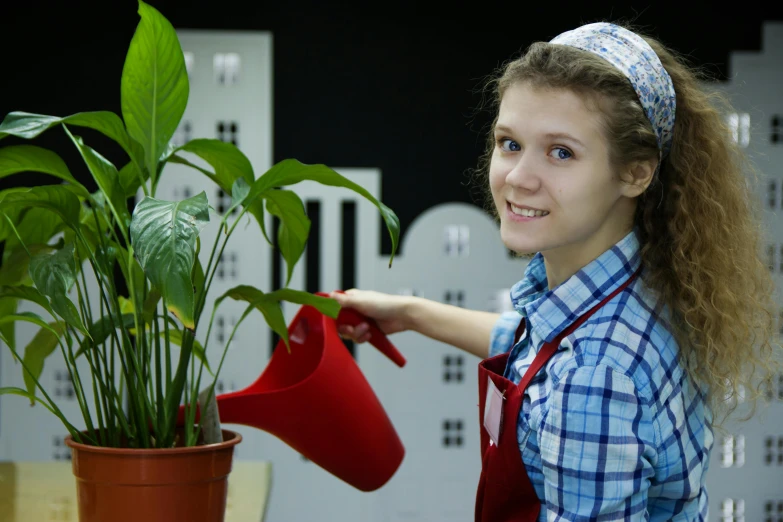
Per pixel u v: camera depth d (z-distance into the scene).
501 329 1.43
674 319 1.10
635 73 1.02
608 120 0.99
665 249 1.10
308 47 3.62
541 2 3.65
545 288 1.23
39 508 1.44
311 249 3.59
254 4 3.59
